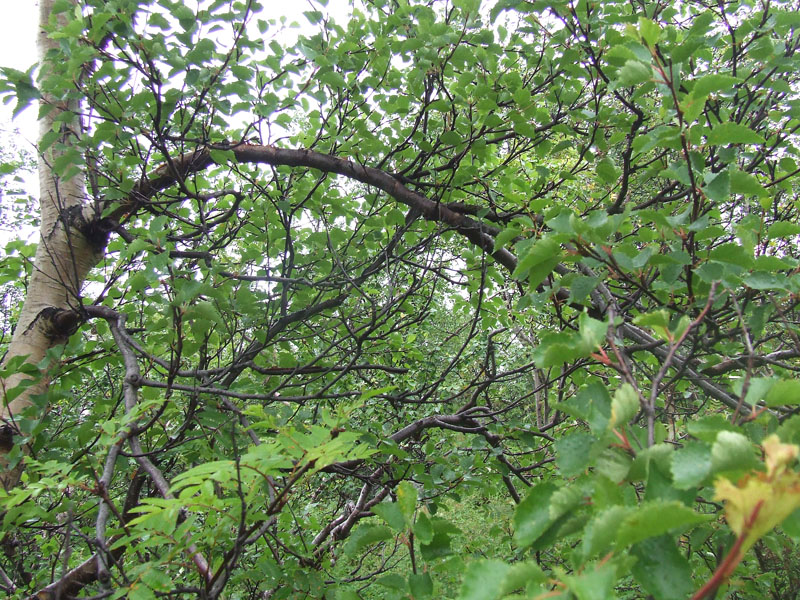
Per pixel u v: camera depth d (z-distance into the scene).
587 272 2.11
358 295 3.45
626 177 2.52
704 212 1.75
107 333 3.32
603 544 0.73
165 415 2.51
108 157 2.82
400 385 4.90
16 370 2.28
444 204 3.24
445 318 6.31
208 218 3.20
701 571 2.04
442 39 2.37
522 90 2.44
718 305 1.74
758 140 1.28
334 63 2.58
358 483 4.84
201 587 1.37
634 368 2.66
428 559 1.17
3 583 1.99
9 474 2.20
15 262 3.06
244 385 2.72
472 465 2.89
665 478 0.84
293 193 3.33
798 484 0.58
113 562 1.33
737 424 0.93
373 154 3.01
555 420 3.18
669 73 1.38
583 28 2.41
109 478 1.55
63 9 2.22
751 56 2.05
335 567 2.69
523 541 0.89
